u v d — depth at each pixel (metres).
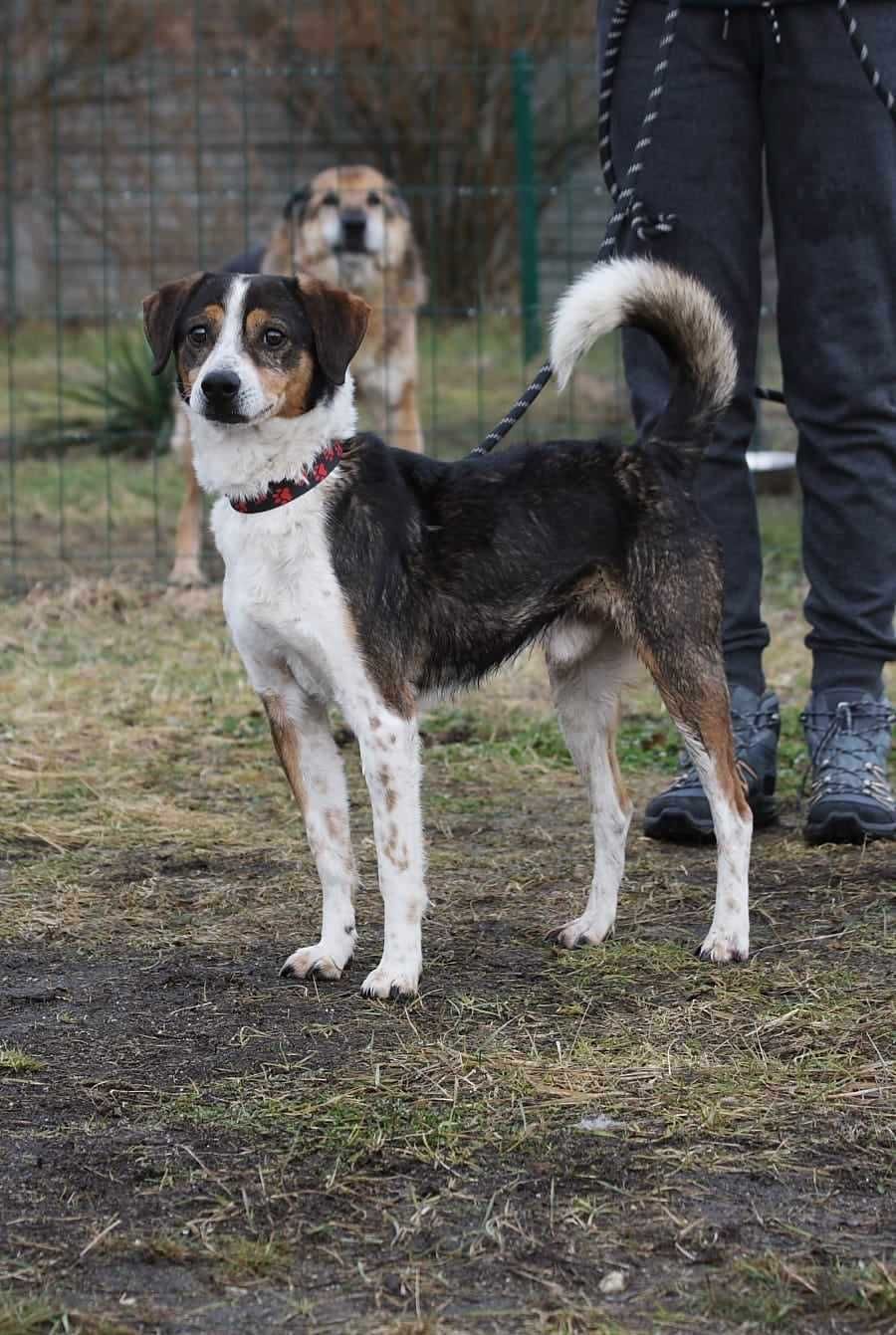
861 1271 2.40
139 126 18.06
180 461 8.77
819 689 4.71
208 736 5.68
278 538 3.48
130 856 4.55
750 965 3.66
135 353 11.93
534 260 13.48
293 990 3.57
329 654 3.49
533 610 3.74
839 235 4.38
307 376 3.55
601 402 12.41
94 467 10.91
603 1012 3.41
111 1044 3.27
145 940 3.90
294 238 8.90
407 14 17.23
